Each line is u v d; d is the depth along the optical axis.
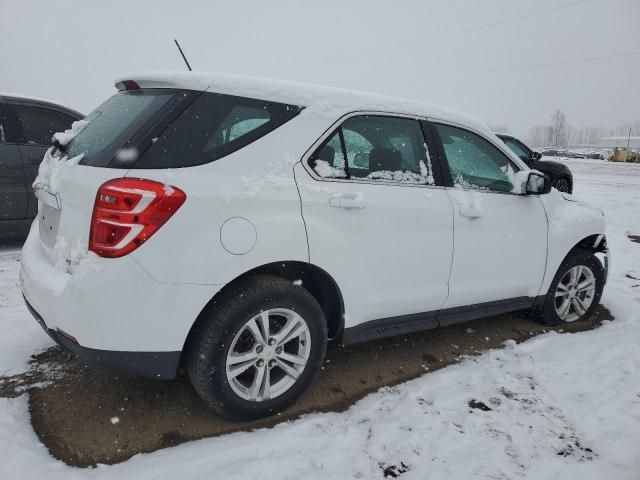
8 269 4.74
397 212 2.71
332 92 2.65
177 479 1.96
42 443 2.17
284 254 2.30
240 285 2.25
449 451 2.23
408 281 2.82
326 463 2.11
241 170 2.24
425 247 2.85
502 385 2.84
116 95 2.70
